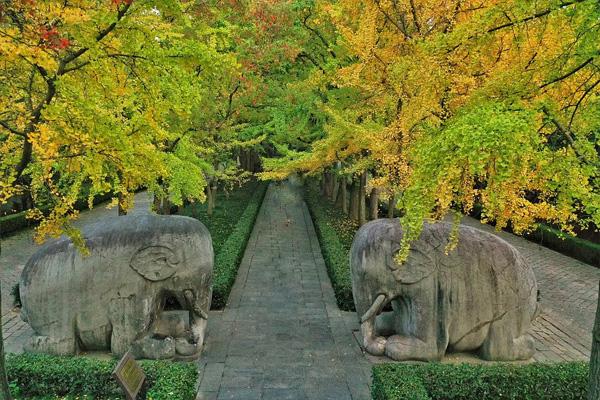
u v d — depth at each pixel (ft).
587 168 14.62
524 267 23.61
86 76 16.60
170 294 23.29
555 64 14.76
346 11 31.19
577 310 33.53
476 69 16.92
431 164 13.46
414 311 23.03
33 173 22.17
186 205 71.82
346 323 28.50
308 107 42.50
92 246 22.54
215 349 24.72
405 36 27.14
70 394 19.24
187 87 17.57
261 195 82.43
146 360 20.61
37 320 22.49
